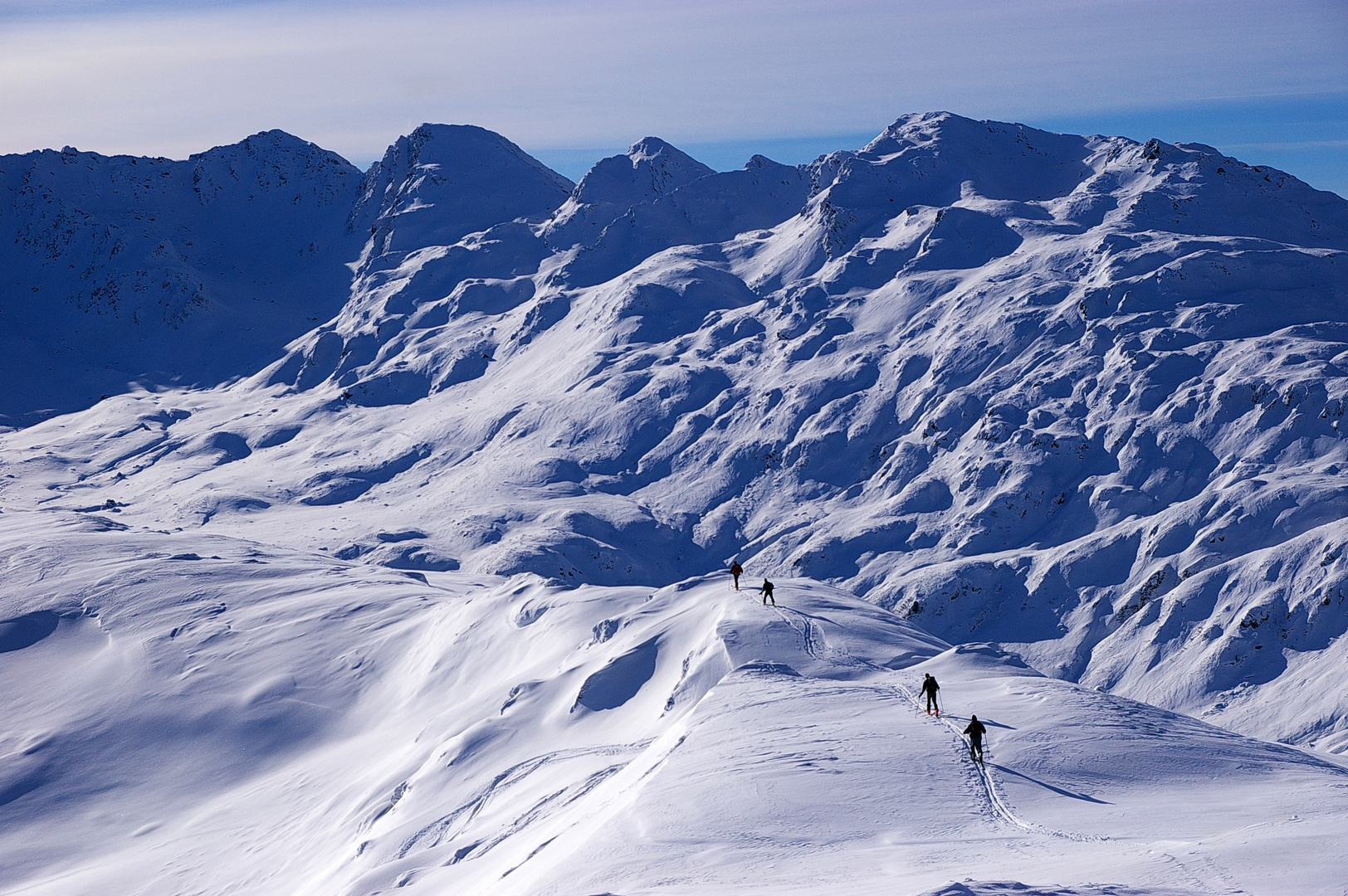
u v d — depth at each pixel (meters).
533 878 25.81
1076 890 17.55
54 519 152.88
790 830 25.48
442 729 66.75
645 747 44.47
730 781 29.16
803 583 64.81
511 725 58.31
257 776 80.50
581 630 74.56
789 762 30.47
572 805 37.47
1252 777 29.45
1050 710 35.28
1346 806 24.86
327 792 70.69
